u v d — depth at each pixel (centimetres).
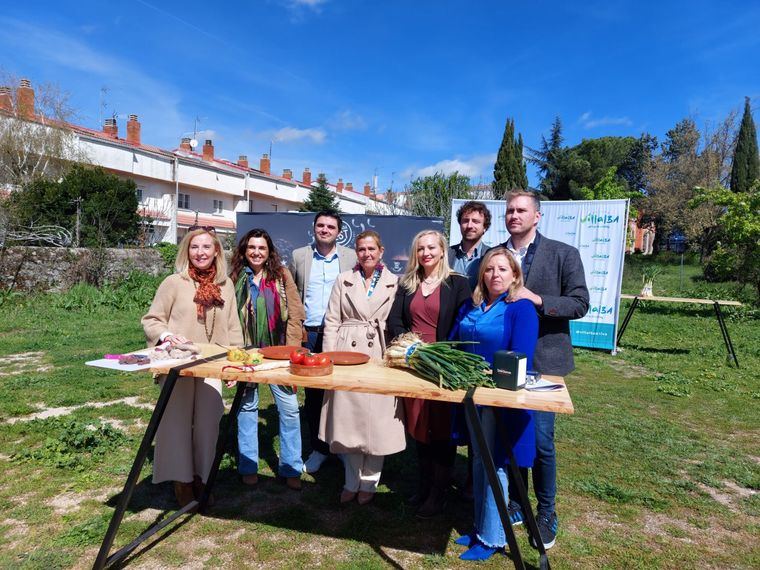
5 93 1777
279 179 3594
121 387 569
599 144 4262
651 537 299
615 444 442
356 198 4838
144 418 473
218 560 268
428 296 319
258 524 305
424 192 1622
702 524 314
